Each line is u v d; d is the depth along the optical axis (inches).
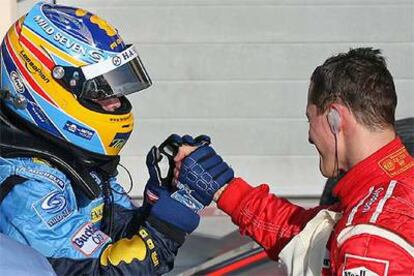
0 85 144.1
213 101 319.3
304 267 123.3
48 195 133.2
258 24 317.1
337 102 118.4
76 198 144.7
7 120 141.7
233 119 319.6
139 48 317.1
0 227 133.2
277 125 320.2
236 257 280.7
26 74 139.3
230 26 317.1
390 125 118.8
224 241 294.4
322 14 318.3
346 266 108.6
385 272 106.3
